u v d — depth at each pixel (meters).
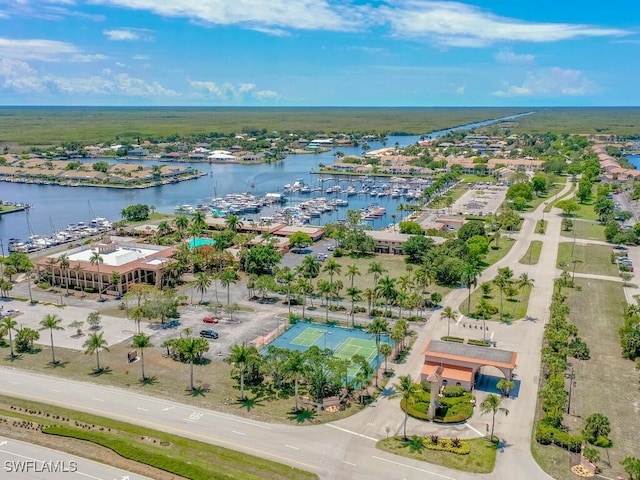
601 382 145.25
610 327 182.75
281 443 117.50
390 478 105.50
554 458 112.44
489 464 110.06
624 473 107.44
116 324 185.00
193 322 186.62
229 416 128.75
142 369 147.12
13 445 114.19
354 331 179.50
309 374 134.38
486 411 119.69
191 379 140.88
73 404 133.38
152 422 125.62
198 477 102.56
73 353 162.62
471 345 153.62
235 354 138.50
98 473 104.81
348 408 133.00
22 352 163.12
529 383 144.75
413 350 164.62
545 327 177.75
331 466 109.25
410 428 124.06
